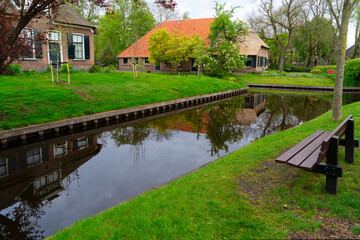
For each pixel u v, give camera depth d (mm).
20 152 8734
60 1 9203
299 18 39625
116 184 6230
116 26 44375
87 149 9039
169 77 23422
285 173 5074
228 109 17906
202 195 4227
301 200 3932
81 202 5375
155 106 15258
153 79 21562
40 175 6863
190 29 36938
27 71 17438
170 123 13312
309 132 8453
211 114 16016
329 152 3990
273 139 8227
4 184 6340
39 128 9750
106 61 40594
